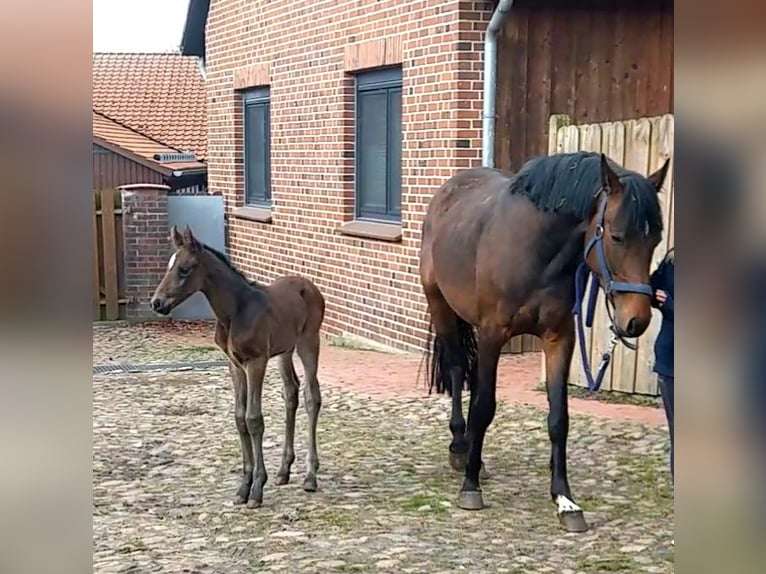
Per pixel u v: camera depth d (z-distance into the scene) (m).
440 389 6.34
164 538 5.01
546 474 6.08
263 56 14.74
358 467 6.37
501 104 9.55
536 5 9.52
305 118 13.33
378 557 4.64
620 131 7.86
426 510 5.41
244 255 15.86
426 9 9.91
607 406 7.75
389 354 10.77
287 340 5.61
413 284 10.48
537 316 5.00
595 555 4.62
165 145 23.86
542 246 4.88
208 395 8.98
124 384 9.59
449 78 9.55
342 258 12.35
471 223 5.34
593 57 9.76
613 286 4.43
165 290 5.22
